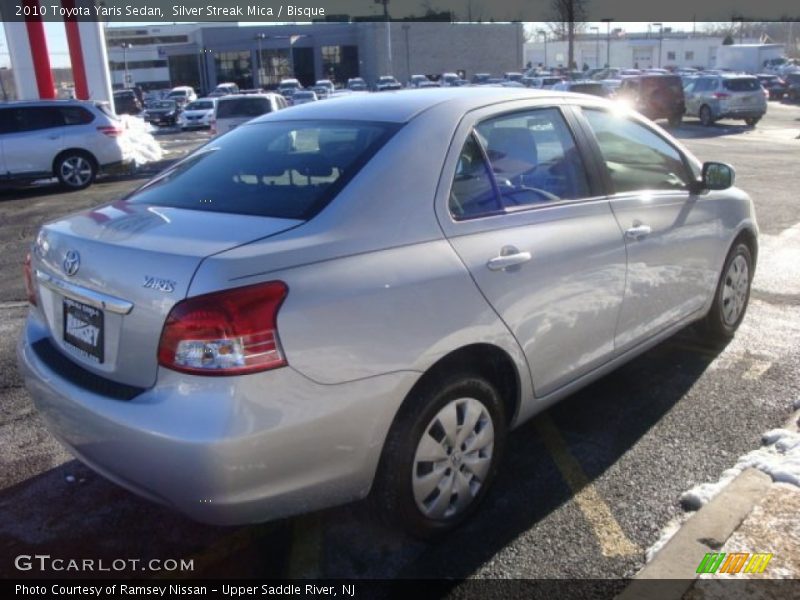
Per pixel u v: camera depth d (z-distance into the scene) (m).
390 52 68.31
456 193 2.99
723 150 18.61
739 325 5.23
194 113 38.12
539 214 3.26
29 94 19.78
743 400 4.20
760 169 14.38
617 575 2.79
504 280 3.00
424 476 2.85
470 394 2.95
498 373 3.20
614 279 3.60
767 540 2.81
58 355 2.91
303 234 2.57
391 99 3.36
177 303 2.35
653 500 3.26
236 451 2.31
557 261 3.24
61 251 2.85
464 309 2.83
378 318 2.58
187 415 2.32
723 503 3.05
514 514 3.18
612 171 3.77
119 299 2.52
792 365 4.67
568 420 4.02
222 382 2.31
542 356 3.26
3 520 3.24
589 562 2.87
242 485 2.36
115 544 3.08
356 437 2.56
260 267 2.40
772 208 10.05
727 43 77.44
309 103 3.78
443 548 2.97
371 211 2.72
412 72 72.06
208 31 77.44
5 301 6.70
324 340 2.46
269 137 3.39
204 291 2.32
